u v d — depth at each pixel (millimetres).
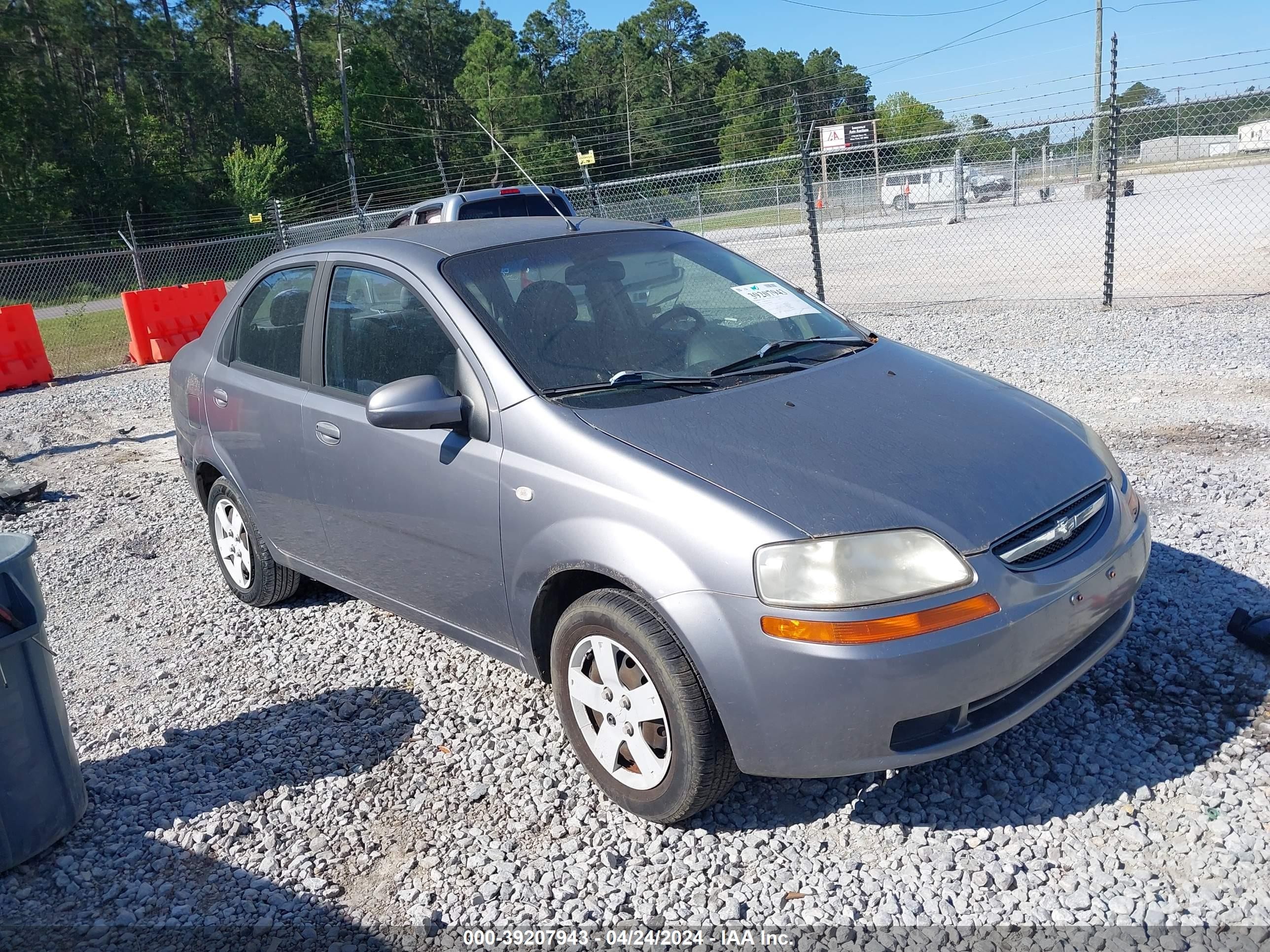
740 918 2674
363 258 3988
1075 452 3225
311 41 73188
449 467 3416
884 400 3334
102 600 5461
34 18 51844
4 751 3074
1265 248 14953
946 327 10781
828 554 2656
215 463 4723
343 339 3990
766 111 65062
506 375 3320
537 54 98125
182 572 5766
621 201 25234
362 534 3918
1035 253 17578
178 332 14891
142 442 9328
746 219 30750
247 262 34031
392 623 4727
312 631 4734
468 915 2787
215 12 65062
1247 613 3781
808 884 2775
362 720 3889
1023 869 2758
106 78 58156
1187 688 3508
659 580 2809
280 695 4156
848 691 2623
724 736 2848
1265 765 3051
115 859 3197
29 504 7418
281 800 3404
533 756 3520
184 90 59094
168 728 3994
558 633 3156
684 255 4199
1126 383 7625
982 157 35312
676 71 93625
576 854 2994
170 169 51438
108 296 34531
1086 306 11297
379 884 2961
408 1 82812
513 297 3613
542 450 3148
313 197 61625
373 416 3238
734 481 2848
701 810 2977
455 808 3281
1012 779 3133
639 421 3131
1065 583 2854
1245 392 7098
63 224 46031
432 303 3613
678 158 69000
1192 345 8695
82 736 4012
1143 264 14703
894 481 2861
